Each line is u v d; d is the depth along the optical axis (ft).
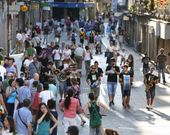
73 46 223.30
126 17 381.81
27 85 117.50
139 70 244.01
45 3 451.12
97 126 103.14
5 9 263.08
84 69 238.07
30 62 156.46
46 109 95.30
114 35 392.47
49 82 126.21
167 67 234.17
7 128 85.76
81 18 561.02
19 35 279.08
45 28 362.74
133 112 150.10
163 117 144.25
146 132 126.62
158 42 266.16
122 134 124.26
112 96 157.69
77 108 105.29
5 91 117.80
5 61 143.95
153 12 280.51
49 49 214.90
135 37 355.97
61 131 124.57
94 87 150.92
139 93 181.37
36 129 96.48
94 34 325.42
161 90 188.65
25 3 345.92
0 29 266.16
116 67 158.20
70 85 146.20
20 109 95.91
